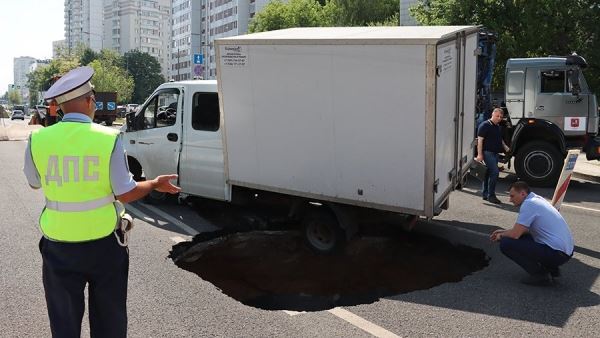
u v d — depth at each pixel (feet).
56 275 9.39
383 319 14.71
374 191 18.71
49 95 9.41
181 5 412.77
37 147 9.46
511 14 58.65
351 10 143.95
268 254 21.29
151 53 535.19
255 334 13.65
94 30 563.48
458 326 14.24
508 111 38.42
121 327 9.95
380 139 18.30
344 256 20.92
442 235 23.86
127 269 10.09
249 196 23.18
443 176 19.15
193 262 20.31
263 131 21.13
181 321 14.40
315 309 15.94
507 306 15.70
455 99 20.31
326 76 19.06
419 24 67.15
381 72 17.85
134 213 26.84
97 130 9.56
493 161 30.73
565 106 36.63
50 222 9.41
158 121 26.99
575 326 14.30
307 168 20.16
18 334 13.52
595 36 57.00
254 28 167.73
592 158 36.94
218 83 22.08
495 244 22.53
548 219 17.25
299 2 158.40
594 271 19.08
